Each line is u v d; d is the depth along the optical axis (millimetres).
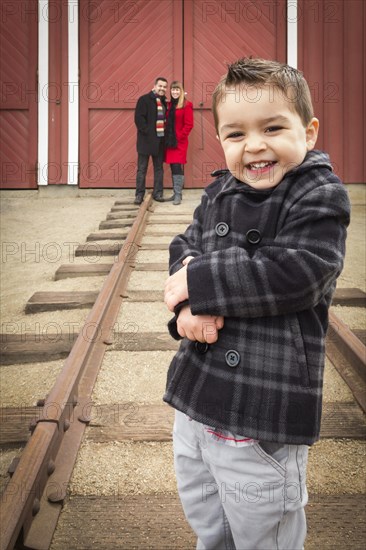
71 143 9953
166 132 8375
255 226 1129
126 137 9953
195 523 1270
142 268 4734
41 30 9828
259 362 1072
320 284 1031
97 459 2020
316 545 1609
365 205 8984
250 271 1031
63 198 9828
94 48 9844
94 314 3227
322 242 1052
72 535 1631
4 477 2174
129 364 2859
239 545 1153
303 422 1052
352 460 2047
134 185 9969
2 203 9219
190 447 1225
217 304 1049
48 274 5012
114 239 6207
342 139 9789
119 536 1633
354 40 9664
